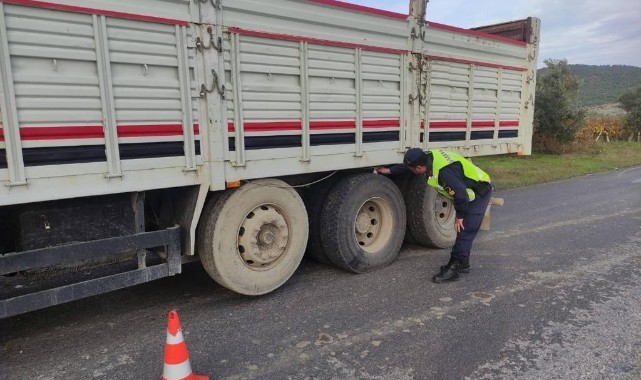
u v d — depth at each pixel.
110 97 3.30
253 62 4.04
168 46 3.55
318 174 5.06
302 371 3.26
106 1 3.21
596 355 3.47
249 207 4.22
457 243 4.99
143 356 3.46
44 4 2.96
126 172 3.44
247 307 4.32
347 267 5.12
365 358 3.43
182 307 4.32
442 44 5.75
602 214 8.48
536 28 7.16
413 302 4.46
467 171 4.89
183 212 4.02
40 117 3.03
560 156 19.05
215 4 3.73
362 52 4.89
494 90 6.66
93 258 3.50
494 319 4.08
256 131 4.14
